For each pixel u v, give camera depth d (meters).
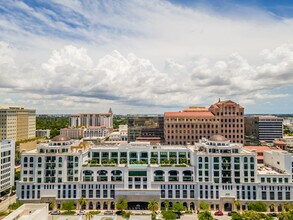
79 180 156.50
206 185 153.25
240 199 151.75
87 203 154.00
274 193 151.50
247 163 154.00
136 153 171.38
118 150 171.38
